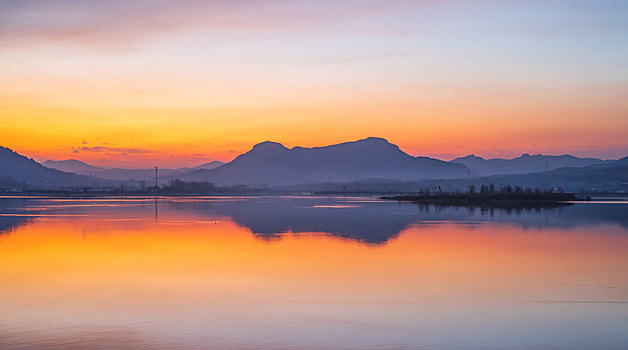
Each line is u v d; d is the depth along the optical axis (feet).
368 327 88.94
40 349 78.54
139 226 261.65
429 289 115.03
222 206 484.33
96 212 382.01
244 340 82.64
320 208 436.35
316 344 81.00
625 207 433.48
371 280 124.26
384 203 542.98
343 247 178.91
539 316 95.14
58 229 245.86
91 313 97.30
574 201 552.82
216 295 110.32
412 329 87.97
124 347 79.46
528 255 160.45
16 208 441.27
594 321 92.22
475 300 105.91
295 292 112.68
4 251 173.27
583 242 191.01
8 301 105.81
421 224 266.36
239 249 175.22
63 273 134.00
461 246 180.34
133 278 127.34
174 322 91.86
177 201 635.25
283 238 205.77
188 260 152.97
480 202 533.96
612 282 121.80
